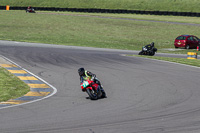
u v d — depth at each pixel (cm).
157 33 16138
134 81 4709
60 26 16750
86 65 6122
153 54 8650
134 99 3569
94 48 10344
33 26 16075
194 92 3975
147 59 7481
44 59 6619
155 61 7138
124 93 3909
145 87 4284
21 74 4966
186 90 4097
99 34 15050
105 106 3206
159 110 3033
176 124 2533
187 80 4850
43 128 2389
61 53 7794
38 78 4769
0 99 3469
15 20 17888
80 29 16175
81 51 8769
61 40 12275
